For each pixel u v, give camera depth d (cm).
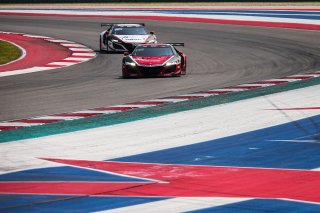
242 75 7462
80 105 5597
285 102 5469
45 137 4309
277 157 3653
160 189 3003
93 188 3038
